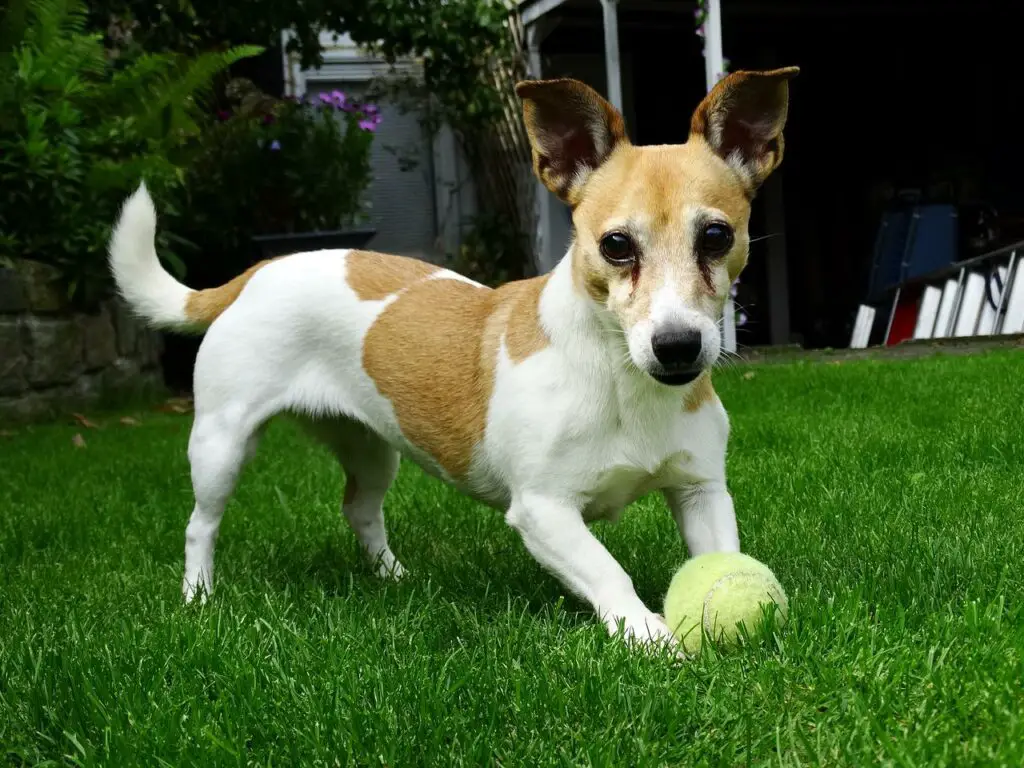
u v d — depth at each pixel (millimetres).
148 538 985
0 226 1885
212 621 660
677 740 484
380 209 3049
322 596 733
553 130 691
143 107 2031
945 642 557
